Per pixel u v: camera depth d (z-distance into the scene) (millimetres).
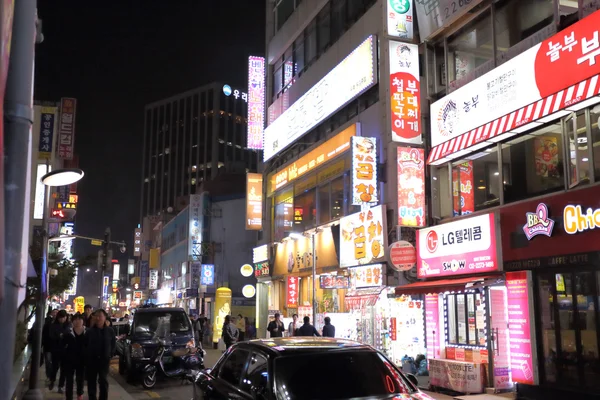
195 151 120000
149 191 127812
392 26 17766
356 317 18594
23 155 2443
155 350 15523
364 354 6168
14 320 2307
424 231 16016
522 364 12188
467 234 14219
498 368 12742
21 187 2414
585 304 11000
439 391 13430
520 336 12289
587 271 11023
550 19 12797
